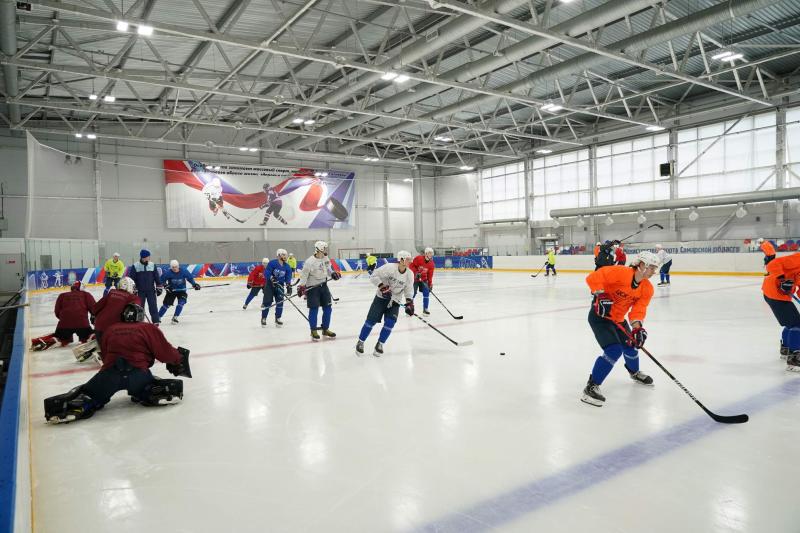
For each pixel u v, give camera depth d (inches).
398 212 1322.6
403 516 86.5
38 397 167.5
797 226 748.6
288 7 474.6
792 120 736.3
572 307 390.3
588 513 86.4
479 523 83.9
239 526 84.2
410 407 147.0
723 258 732.7
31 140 569.6
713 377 173.8
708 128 833.5
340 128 831.1
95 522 86.3
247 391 167.5
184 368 158.2
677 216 885.8
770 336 249.6
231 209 1077.1
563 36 431.8
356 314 378.6
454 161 1328.7
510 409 143.5
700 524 82.3
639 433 123.2
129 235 978.1
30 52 554.9
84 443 123.1
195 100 783.1
